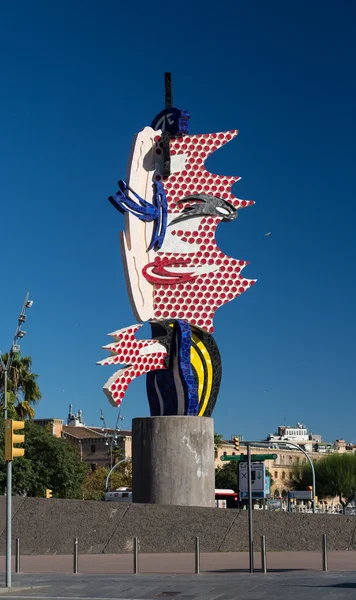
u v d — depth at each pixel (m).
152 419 38.22
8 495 22.89
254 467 26.20
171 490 37.72
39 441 68.75
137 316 38.72
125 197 38.91
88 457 119.00
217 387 39.47
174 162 40.06
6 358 63.78
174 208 39.78
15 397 63.00
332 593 19.44
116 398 37.66
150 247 39.25
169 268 39.34
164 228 39.47
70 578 24.25
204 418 38.47
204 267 39.50
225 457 25.00
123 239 38.84
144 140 39.75
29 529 34.09
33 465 68.00
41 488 67.69
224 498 75.12
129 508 33.91
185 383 38.38
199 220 39.81
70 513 34.12
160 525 33.50
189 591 20.58
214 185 40.12
